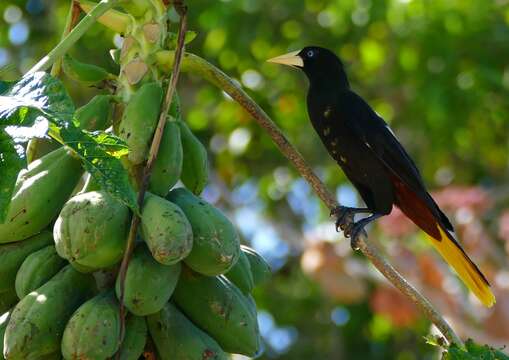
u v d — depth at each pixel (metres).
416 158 17.92
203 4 16.77
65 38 4.89
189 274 4.69
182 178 5.14
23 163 4.11
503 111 17.44
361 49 17.05
